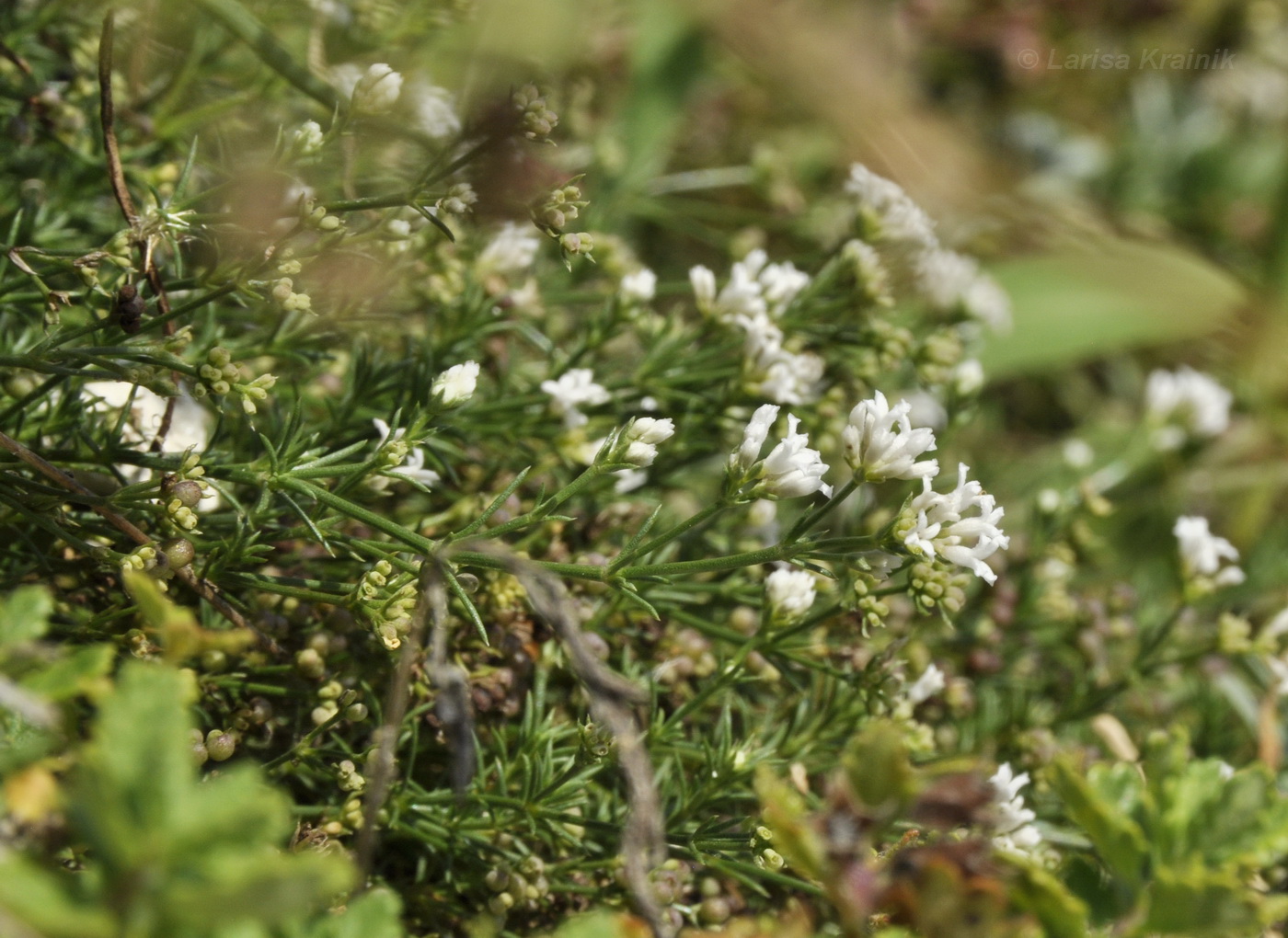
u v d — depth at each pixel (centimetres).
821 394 39
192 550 31
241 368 34
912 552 31
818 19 44
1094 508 39
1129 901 29
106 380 32
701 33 44
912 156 44
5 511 32
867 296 38
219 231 33
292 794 33
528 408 37
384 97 32
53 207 37
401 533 31
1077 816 29
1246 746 40
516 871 33
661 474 37
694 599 36
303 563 34
